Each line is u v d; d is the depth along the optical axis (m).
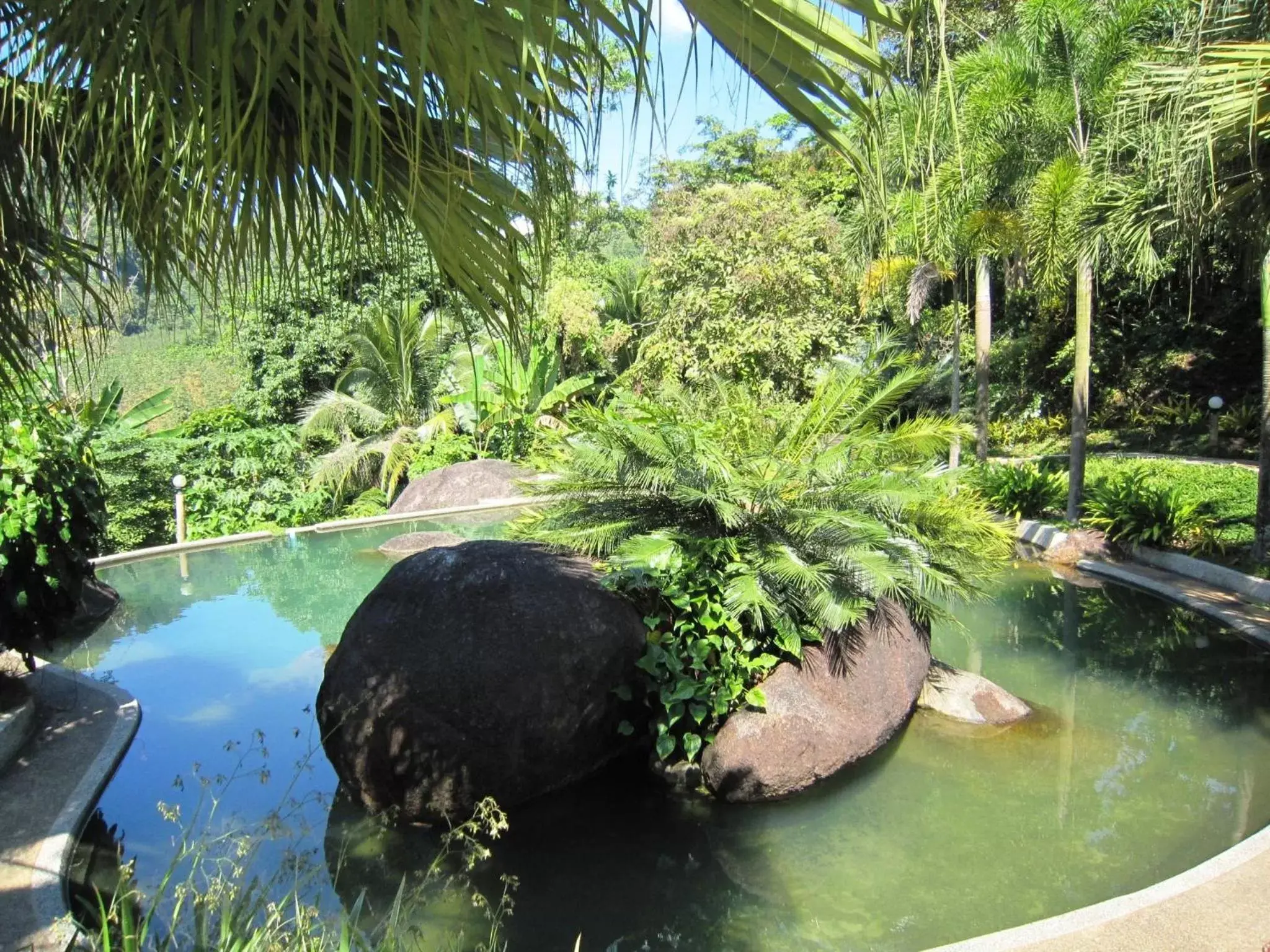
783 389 15.43
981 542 6.23
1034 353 21.11
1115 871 3.72
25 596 4.85
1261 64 5.48
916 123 1.38
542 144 1.68
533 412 16.41
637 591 4.94
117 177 1.82
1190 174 6.71
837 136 1.43
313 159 1.81
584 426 5.98
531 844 3.98
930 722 5.29
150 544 11.48
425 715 4.11
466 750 4.09
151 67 1.48
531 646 4.30
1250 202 7.64
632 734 4.64
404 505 13.35
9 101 1.77
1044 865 3.78
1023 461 16.70
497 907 3.52
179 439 12.38
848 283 15.99
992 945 2.77
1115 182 9.13
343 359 17.83
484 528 11.21
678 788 4.47
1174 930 2.82
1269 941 2.75
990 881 3.67
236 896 2.46
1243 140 6.23
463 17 1.34
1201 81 5.84
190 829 2.82
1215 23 5.81
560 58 1.49
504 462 13.73
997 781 4.55
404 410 16.73
